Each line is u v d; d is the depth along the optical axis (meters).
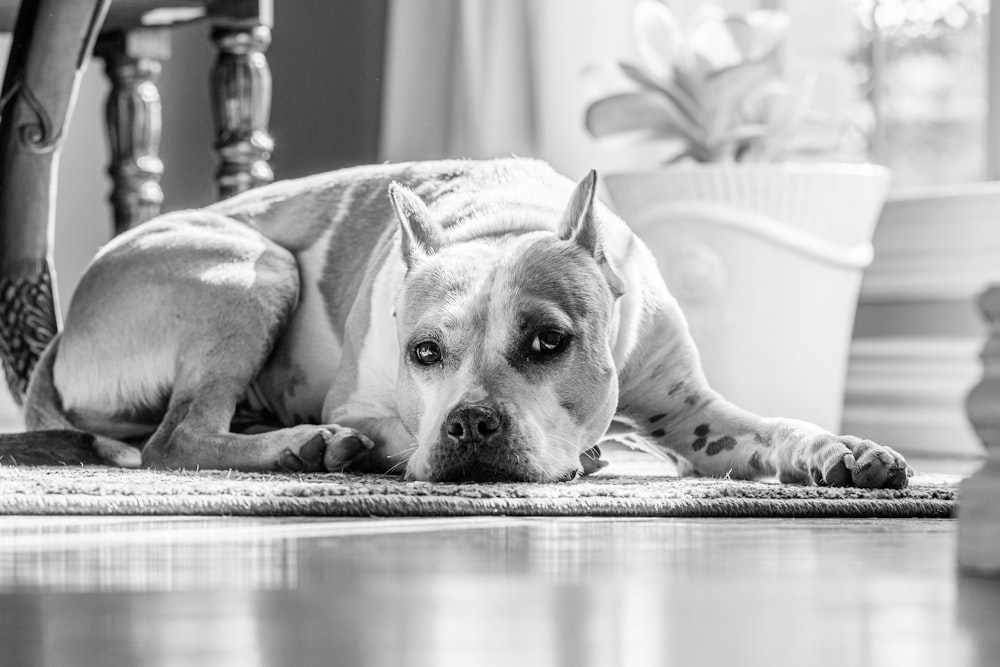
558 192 2.33
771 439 2.15
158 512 1.63
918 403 3.85
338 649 0.73
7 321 2.83
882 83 4.20
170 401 2.41
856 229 3.43
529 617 0.86
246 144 3.16
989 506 1.12
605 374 2.03
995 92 3.97
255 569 1.13
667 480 2.09
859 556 1.24
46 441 2.35
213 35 3.18
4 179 2.82
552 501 1.68
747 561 1.19
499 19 4.26
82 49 2.80
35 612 0.89
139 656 0.71
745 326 3.38
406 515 1.64
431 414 1.96
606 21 4.13
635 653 0.72
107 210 4.59
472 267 2.02
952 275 3.77
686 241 3.39
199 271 2.42
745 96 3.44
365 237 2.47
